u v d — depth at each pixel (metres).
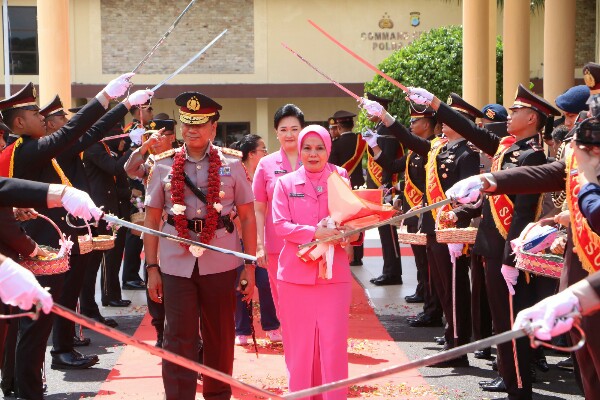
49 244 7.93
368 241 21.75
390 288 14.48
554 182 5.70
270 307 10.28
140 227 5.96
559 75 14.31
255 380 8.59
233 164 7.14
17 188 5.71
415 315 12.14
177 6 33.94
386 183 14.59
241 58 34.22
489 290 7.64
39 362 7.67
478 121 17.55
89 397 8.10
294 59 34.34
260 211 8.19
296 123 8.22
